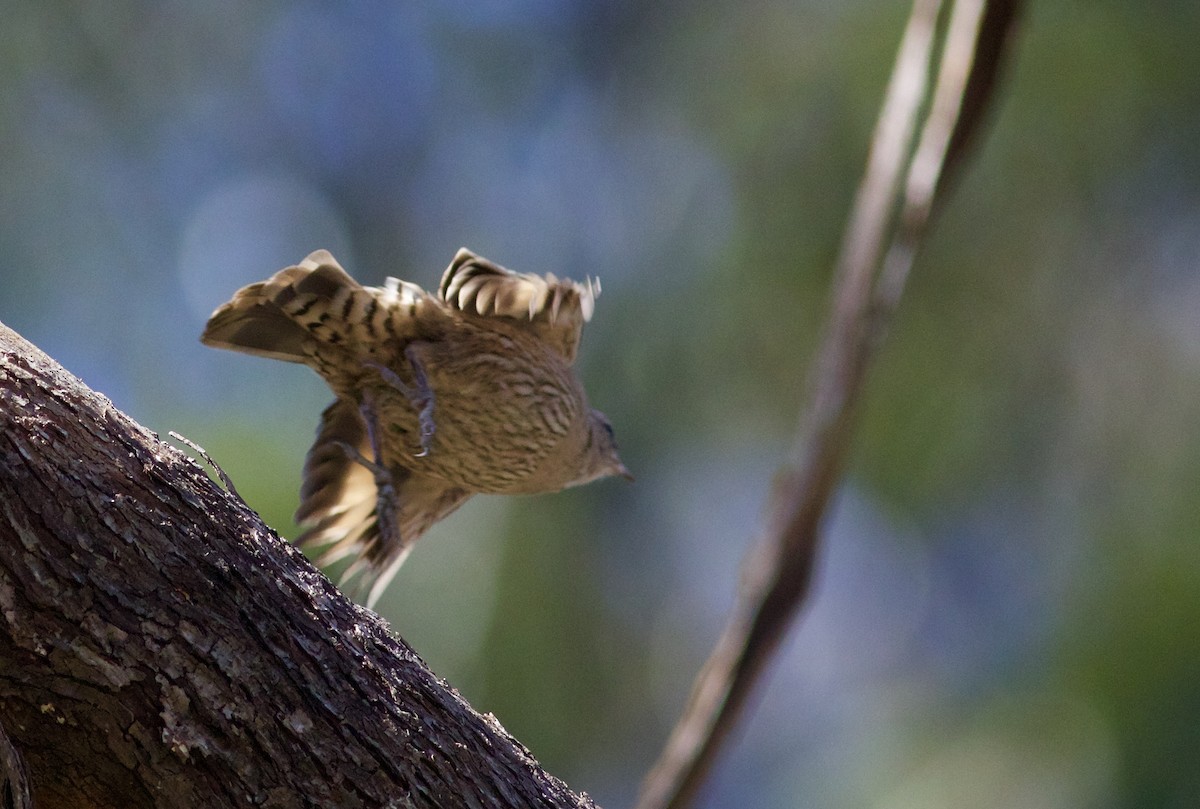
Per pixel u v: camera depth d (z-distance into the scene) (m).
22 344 4.17
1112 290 11.02
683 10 11.79
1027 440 10.94
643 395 10.52
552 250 11.83
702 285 10.73
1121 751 9.12
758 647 5.56
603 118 12.02
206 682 4.02
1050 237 10.93
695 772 5.49
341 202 12.21
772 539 5.64
